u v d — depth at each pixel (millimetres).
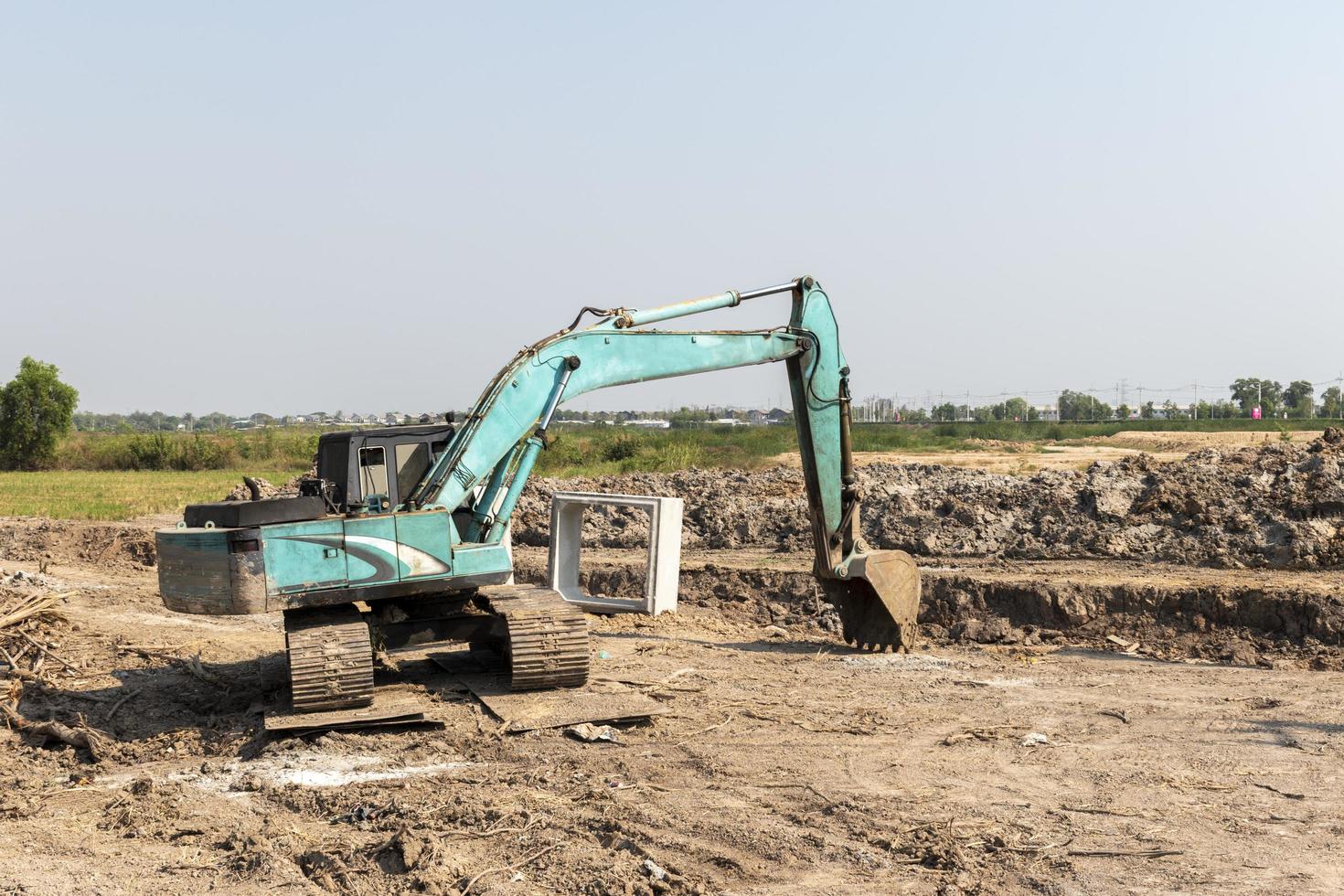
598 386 11320
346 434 10602
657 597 14930
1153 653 13156
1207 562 16281
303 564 9578
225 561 9398
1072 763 8414
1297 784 7824
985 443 55938
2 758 9078
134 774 8664
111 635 14125
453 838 6840
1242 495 17781
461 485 10523
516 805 7363
